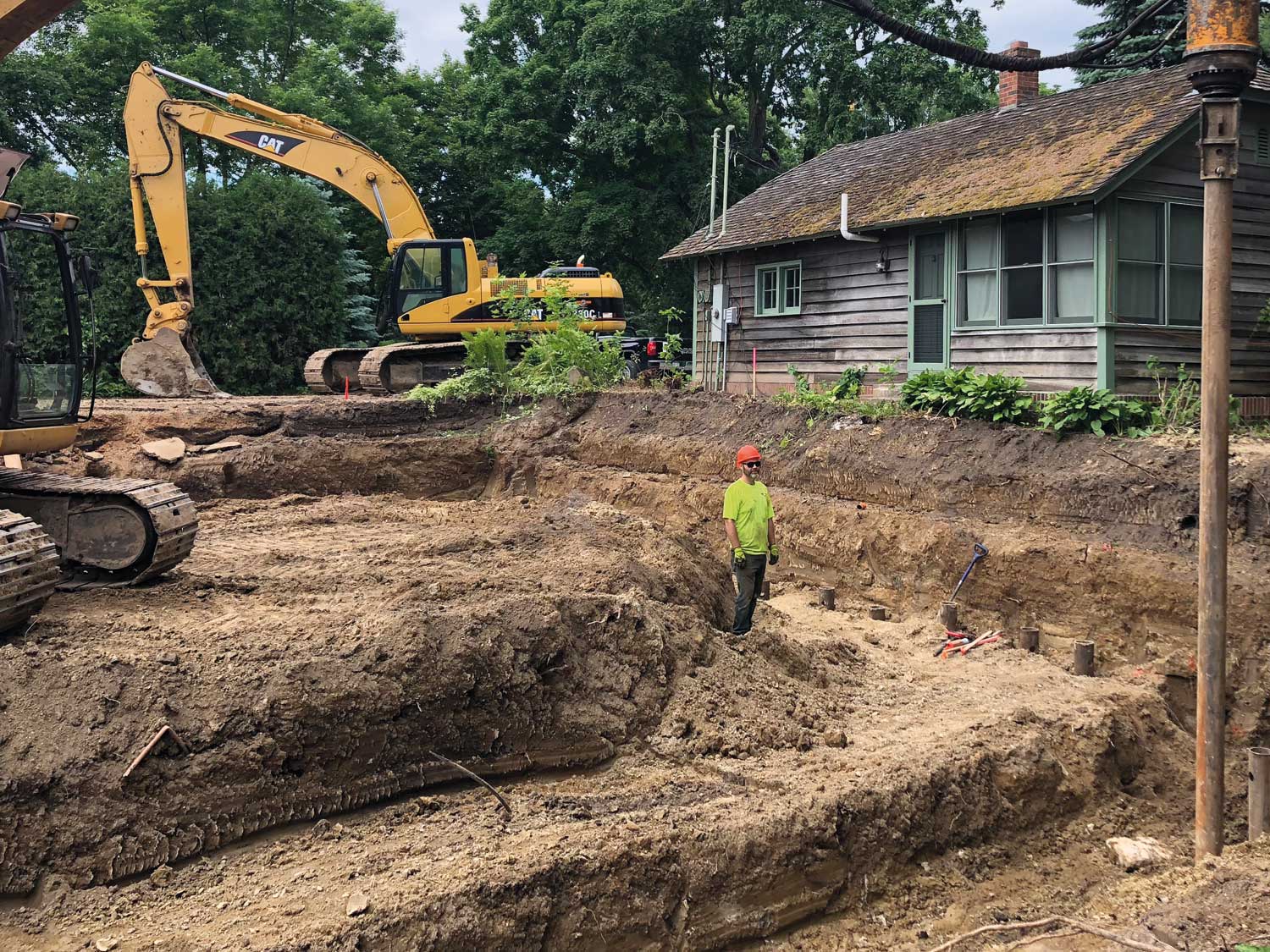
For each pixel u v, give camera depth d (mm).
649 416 17219
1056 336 13359
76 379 9211
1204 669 6094
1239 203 13383
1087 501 10742
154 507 8703
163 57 33375
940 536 11633
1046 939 5609
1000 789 7531
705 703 7781
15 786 5535
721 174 33656
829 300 17188
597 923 5738
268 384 28812
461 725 6840
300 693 6285
